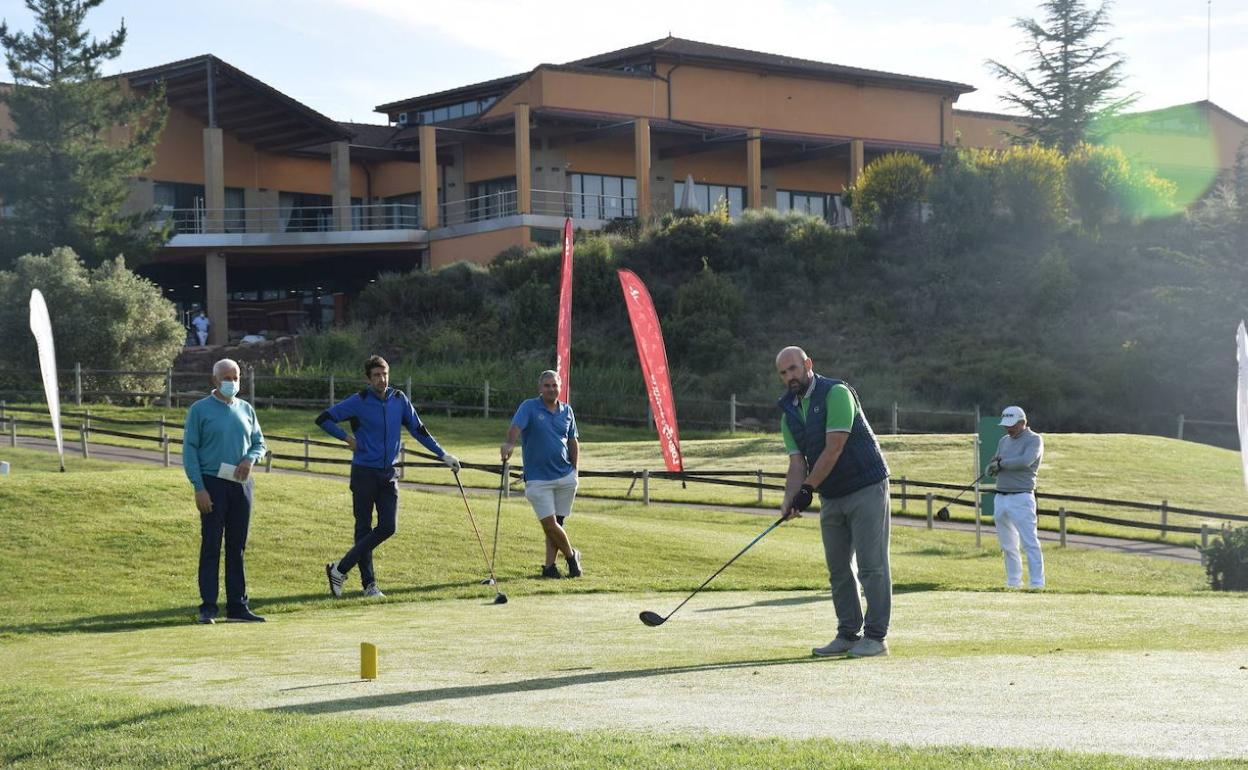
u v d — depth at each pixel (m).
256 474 18.05
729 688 5.78
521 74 54.75
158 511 15.12
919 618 9.01
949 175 51.72
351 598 11.67
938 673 6.07
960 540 20.61
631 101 52.09
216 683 6.54
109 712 5.59
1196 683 5.60
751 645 7.75
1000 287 48.09
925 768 3.94
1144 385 41.00
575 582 12.70
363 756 4.51
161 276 56.25
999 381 41.94
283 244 51.03
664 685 5.94
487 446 32.09
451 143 54.16
